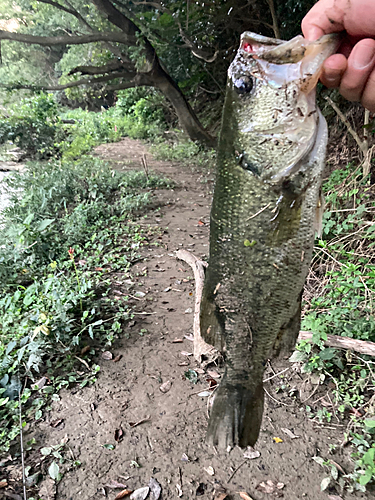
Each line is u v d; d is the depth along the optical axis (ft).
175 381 2.14
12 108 9.40
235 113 1.18
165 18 6.74
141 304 2.86
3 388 2.00
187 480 1.62
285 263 1.22
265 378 2.13
